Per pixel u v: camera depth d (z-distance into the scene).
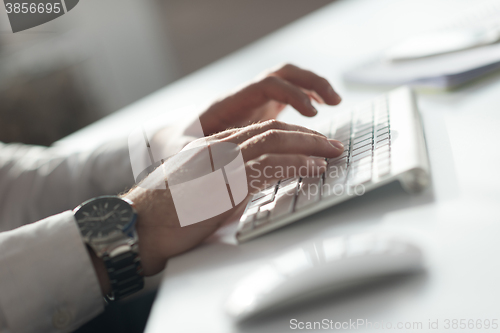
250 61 1.37
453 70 0.75
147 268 0.63
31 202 0.80
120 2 3.00
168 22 3.64
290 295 0.49
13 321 0.60
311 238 0.56
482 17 0.90
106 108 2.65
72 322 0.61
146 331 0.52
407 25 1.19
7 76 2.29
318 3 3.94
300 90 0.79
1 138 2.25
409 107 0.68
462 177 0.57
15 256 0.60
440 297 0.47
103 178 0.78
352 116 0.75
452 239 0.51
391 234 0.52
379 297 0.49
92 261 0.62
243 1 4.18
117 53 2.88
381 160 0.59
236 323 0.50
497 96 0.70
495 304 0.45
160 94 1.35
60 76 2.42
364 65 0.94
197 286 0.55
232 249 0.59
